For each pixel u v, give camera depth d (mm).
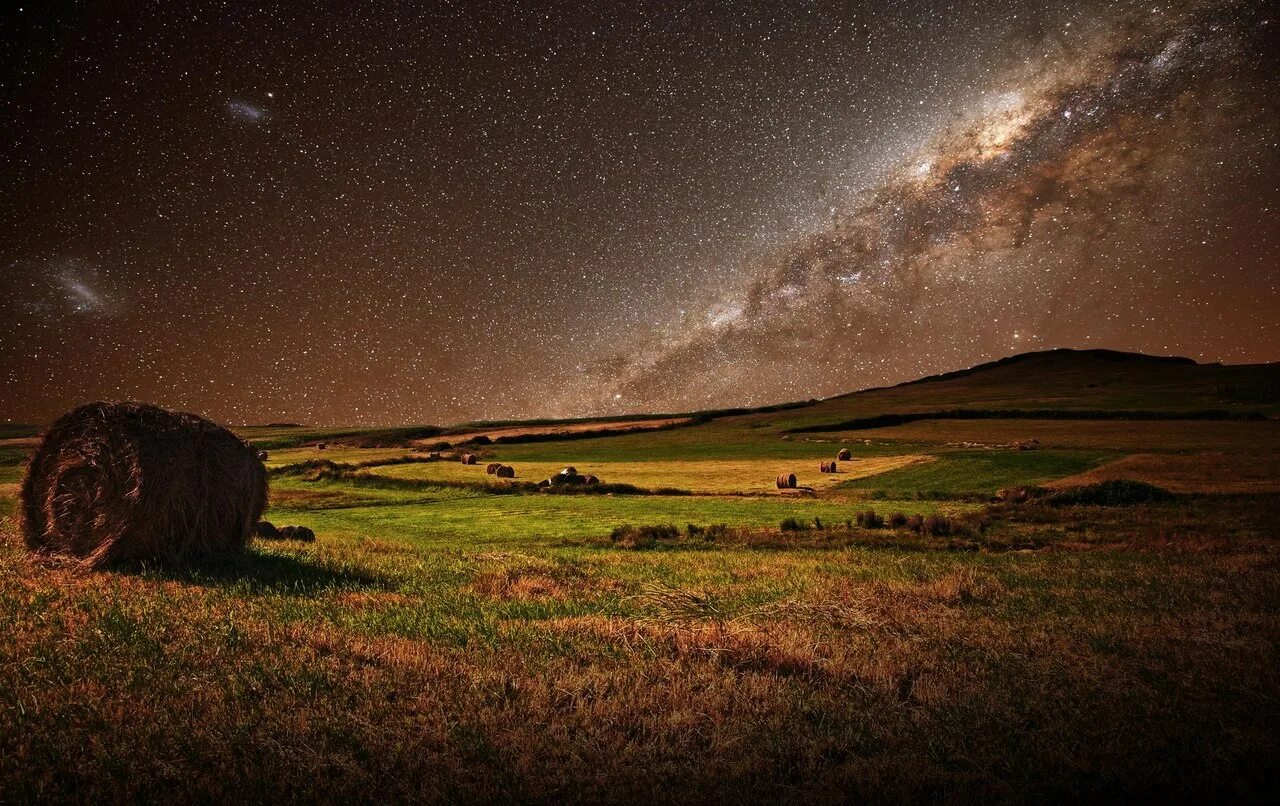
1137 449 56344
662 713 6188
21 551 13625
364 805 4785
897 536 22156
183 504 13172
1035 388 143375
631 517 29312
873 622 9547
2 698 6102
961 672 7496
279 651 7543
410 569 13648
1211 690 7090
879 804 4965
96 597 9727
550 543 22031
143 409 13484
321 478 49656
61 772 5016
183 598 9906
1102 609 10688
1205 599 11391
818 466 55594
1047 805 5035
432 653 7578
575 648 7996
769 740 5801
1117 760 5625
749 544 21047
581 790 5023
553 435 94250
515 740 5633
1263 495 30344
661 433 98188
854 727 6145
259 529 18922
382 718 6004
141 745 5375
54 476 13008
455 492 42281
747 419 114438
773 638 8398
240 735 5562
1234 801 5129
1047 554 18000
